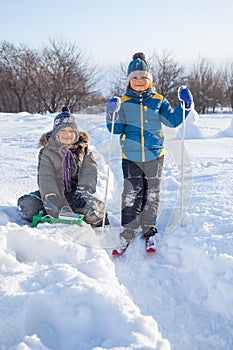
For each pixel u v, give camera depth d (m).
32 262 3.28
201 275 3.24
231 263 3.05
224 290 2.92
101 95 36.44
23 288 2.66
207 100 40.53
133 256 3.73
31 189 5.30
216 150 9.14
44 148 4.34
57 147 4.29
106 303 2.48
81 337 2.33
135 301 3.08
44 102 36.53
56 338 2.38
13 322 2.38
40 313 2.50
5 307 2.45
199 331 2.79
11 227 3.62
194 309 3.02
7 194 5.02
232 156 8.16
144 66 4.00
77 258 3.29
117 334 2.30
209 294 3.03
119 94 35.22
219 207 4.33
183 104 4.00
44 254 3.40
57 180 4.30
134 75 3.98
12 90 37.12
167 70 37.53
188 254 3.51
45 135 4.42
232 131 12.33
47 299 2.52
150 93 4.05
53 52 36.31
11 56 37.00
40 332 2.40
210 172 6.44
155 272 3.48
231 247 3.33
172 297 3.16
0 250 3.18
